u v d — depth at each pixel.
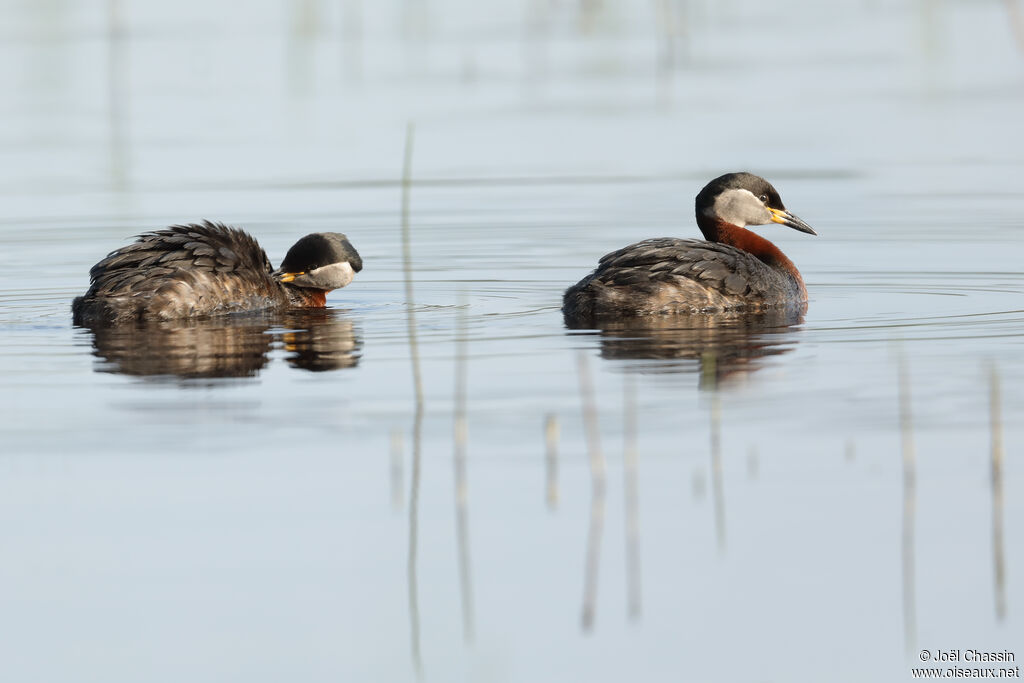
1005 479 10.72
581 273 18.58
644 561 9.77
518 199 23.56
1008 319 15.39
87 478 10.84
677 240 16.34
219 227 16.59
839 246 20.25
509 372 13.33
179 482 10.77
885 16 42.50
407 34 40.69
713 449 10.63
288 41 39.31
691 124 29.42
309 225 21.91
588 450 11.34
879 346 14.16
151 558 9.73
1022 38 32.81
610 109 30.97
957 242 20.19
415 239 20.98
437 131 29.02
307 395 12.67
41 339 14.88
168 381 13.14
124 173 25.70
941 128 28.50
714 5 46.44
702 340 14.45
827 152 26.73
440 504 10.49
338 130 29.11
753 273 15.99
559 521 10.28
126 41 39.38
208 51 37.88
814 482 10.75
